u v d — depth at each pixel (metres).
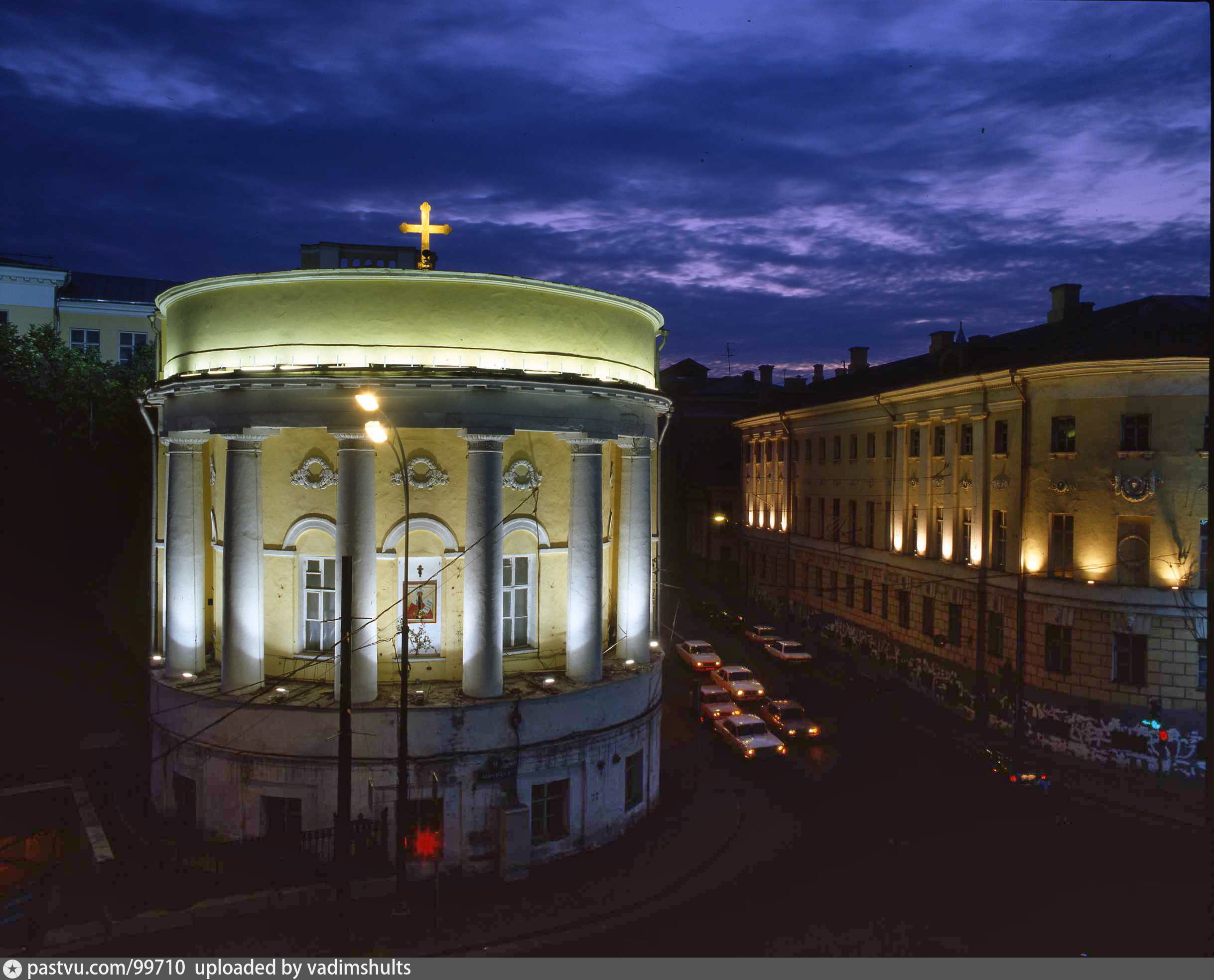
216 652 22.61
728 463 71.81
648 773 22.53
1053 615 30.09
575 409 20.33
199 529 21.50
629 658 23.00
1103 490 28.97
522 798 19.28
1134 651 28.25
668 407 23.69
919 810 23.78
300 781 18.59
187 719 19.84
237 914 16.45
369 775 18.47
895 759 28.64
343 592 14.62
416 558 20.16
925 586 38.09
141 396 22.67
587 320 21.23
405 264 22.78
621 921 16.91
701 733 31.53
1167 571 27.75
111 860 17.73
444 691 19.72
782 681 39.66
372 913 16.89
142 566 33.16
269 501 20.34
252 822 18.84
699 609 55.00
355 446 18.88
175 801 20.34
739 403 72.81
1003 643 32.41
